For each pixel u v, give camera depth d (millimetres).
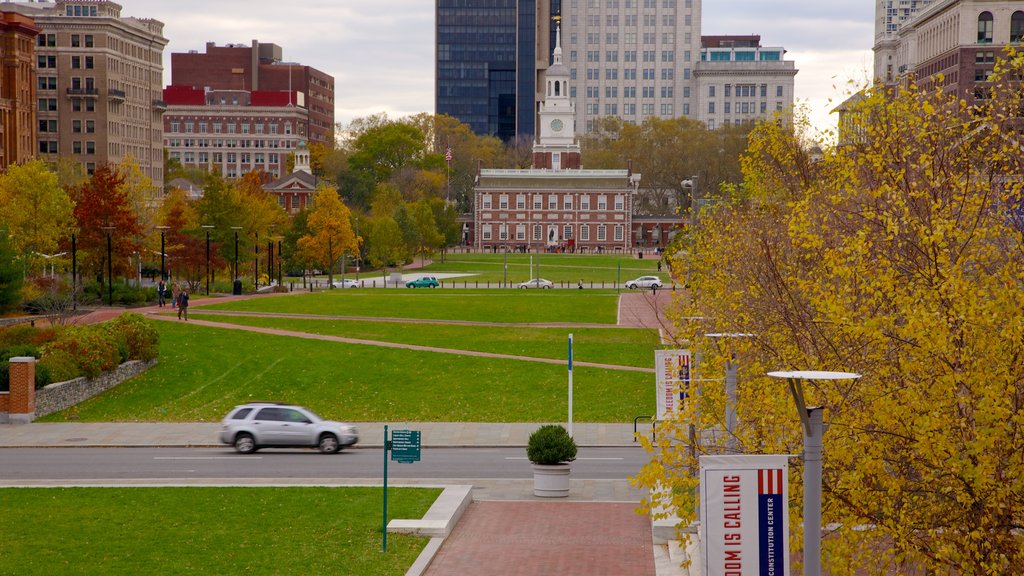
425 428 60125
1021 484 20172
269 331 88062
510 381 71688
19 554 33531
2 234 89312
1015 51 24531
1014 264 20953
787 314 26312
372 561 33125
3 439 56469
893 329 22438
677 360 33562
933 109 24484
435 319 102812
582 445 55125
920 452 21609
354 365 76375
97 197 110438
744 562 18672
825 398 23094
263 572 31844
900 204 22328
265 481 45062
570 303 116812
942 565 21219
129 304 106688
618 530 37781
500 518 39656
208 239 126500
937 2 164625
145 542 35031
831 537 24516
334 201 157625
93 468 48625
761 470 18641
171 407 66750
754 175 51750
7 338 69875
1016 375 20359
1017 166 24156
